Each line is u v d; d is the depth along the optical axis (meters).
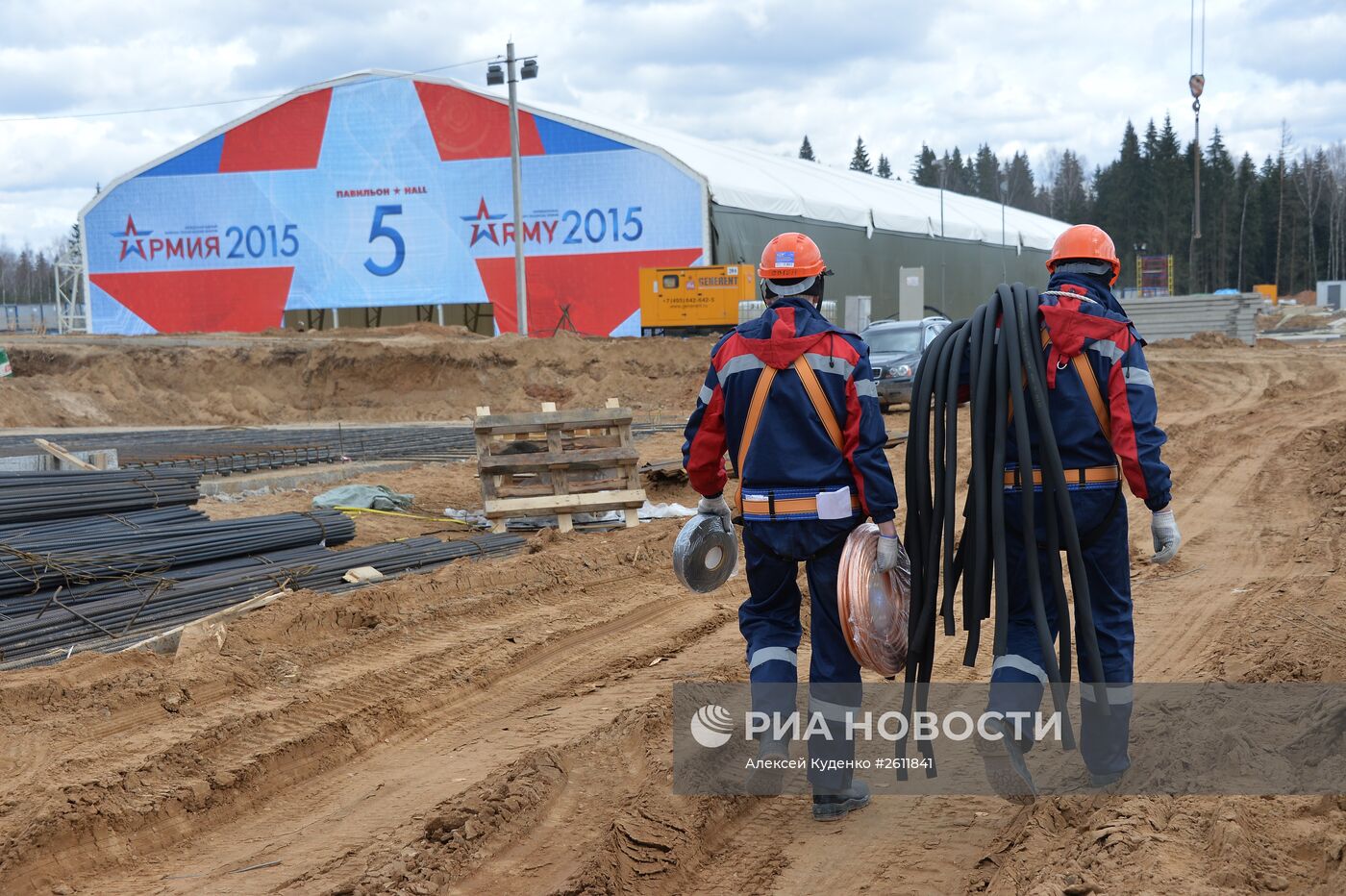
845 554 4.18
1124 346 4.04
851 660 4.32
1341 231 108.88
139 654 6.36
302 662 6.45
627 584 8.62
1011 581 4.24
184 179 44.72
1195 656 6.24
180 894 3.96
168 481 10.09
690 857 4.07
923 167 141.50
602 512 10.74
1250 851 3.60
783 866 4.00
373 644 6.92
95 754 5.03
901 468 14.13
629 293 41.34
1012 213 76.88
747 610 4.52
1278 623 6.68
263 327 44.94
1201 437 16.27
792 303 4.28
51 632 6.71
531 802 4.48
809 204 45.44
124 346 34.16
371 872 3.92
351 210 43.59
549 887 3.86
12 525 8.65
